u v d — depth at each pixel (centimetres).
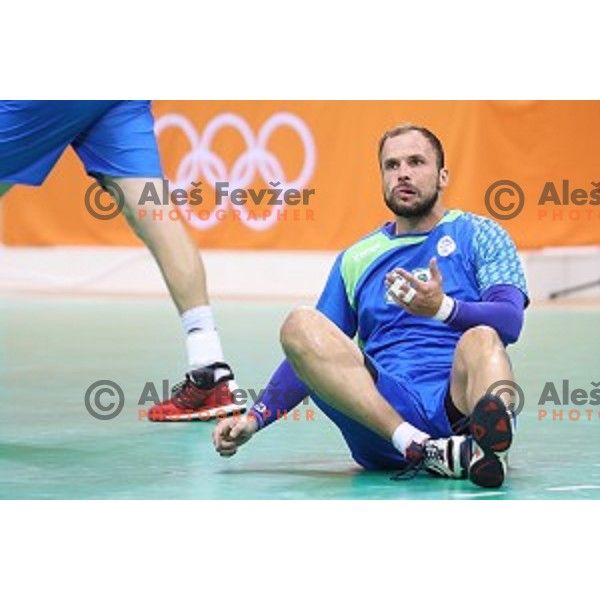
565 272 3475
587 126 3303
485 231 1198
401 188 1205
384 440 1144
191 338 1548
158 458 1270
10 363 2059
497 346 1074
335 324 1243
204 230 3525
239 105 3488
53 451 1309
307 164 3475
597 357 2097
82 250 3694
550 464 1211
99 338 2439
